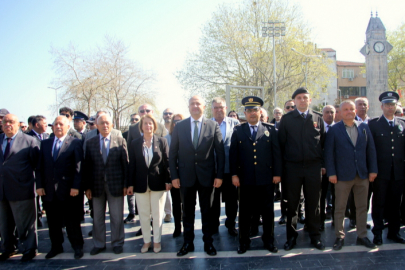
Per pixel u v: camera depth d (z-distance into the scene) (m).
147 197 3.89
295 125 3.77
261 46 23.19
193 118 3.81
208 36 24.39
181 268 3.30
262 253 3.63
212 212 4.40
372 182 3.95
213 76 24.52
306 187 3.73
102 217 3.89
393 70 30.45
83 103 26.39
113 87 26.94
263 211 3.75
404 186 3.93
